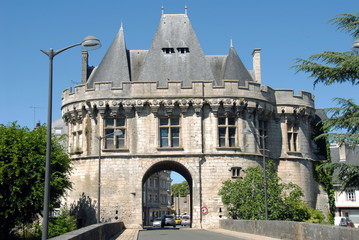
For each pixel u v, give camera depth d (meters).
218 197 37.62
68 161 35.31
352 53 22.84
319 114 47.41
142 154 38.06
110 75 40.78
